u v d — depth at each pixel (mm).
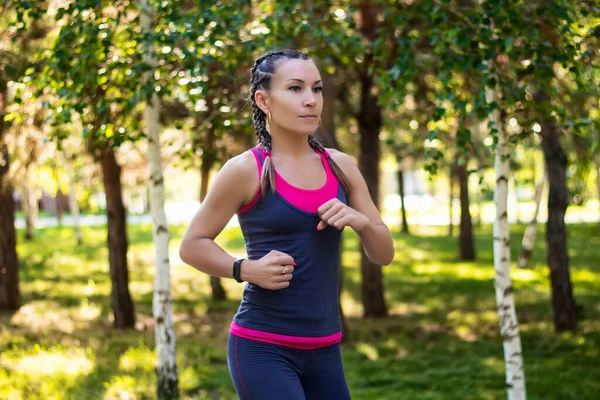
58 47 6461
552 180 11953
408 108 12570
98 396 7680
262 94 2271
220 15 6805
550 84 5801
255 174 2244
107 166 12336
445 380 8797
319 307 2260
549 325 12469
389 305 15211
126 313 12344
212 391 8141
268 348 2246
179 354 9953
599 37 5371
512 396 6312
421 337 11867
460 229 23641
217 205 2248
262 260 2170
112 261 12375
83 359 9391
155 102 7734
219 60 7074
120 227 12359
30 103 8469
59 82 6676
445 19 5656
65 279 18578
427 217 51438
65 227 33625
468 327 12570
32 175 11867
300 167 2281
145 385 8188
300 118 2215
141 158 14898
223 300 15789
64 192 14492
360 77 12758
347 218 2164
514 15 5406
